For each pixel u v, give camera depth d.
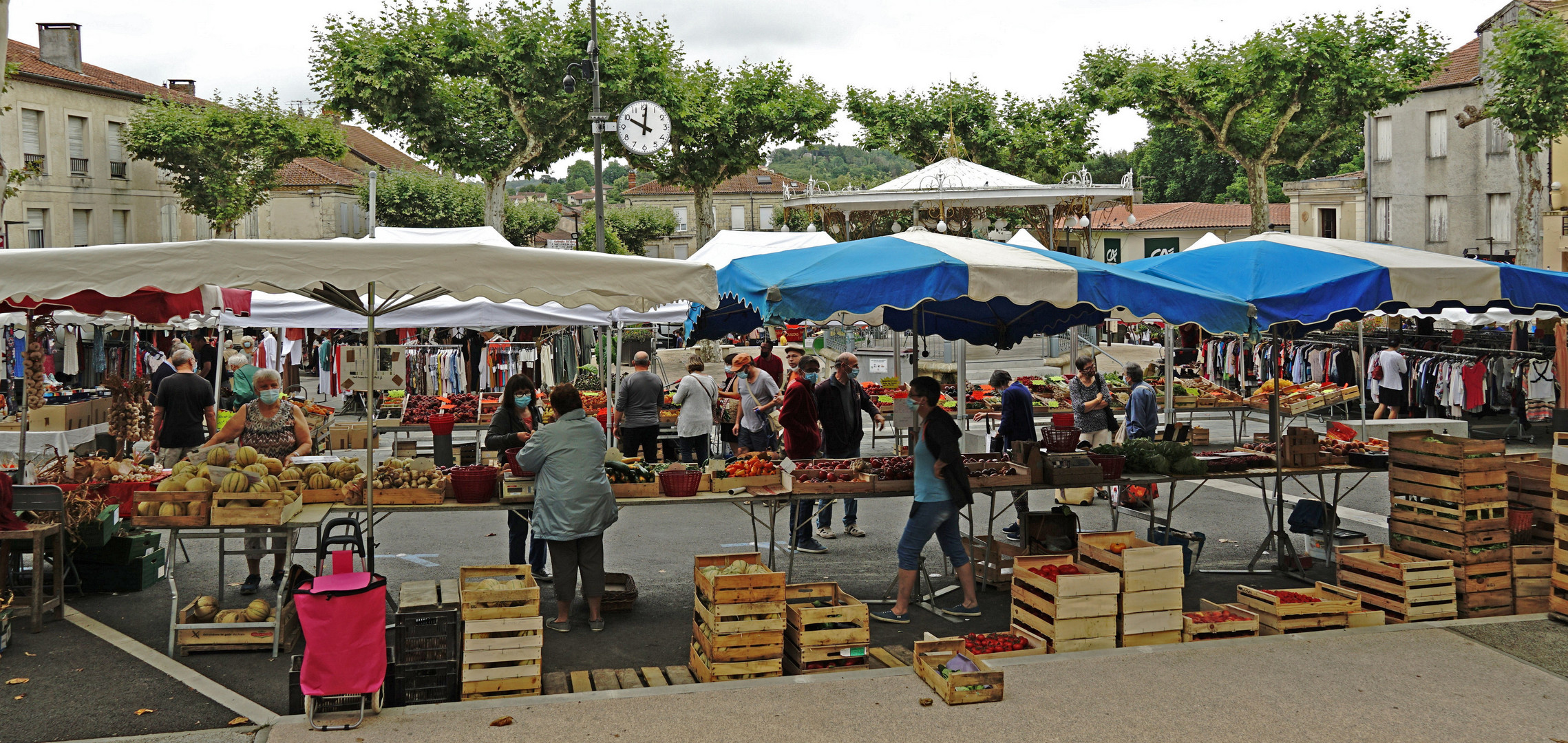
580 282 6.39
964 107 36.97
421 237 13.21
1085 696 5.75
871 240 8.15
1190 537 9.18
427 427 13.93
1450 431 14.88
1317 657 6.39
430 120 29.00
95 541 7.95
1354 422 14.78
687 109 31.73
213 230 40.62
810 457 10.34
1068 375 18.73
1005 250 8.02
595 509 7.24
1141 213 63.31
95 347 18.62
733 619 6.15
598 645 7.05
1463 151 37.84
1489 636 6.80
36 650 6.69
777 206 93.50
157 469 8.89
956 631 7.40
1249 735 5.25
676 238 94.00
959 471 7.50
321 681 5.34
